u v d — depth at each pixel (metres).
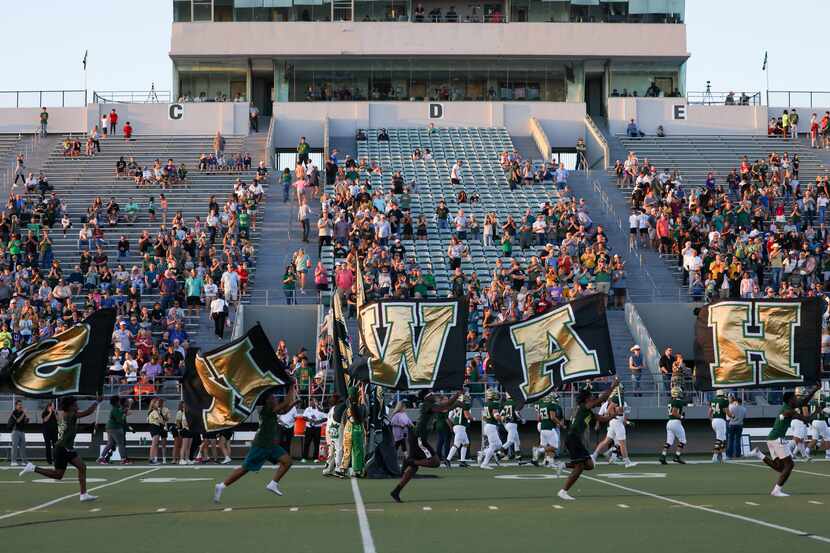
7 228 42.03
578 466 17.75
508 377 20.86
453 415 28.77
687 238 43.16
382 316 22.66
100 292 37.03
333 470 24.22
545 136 54.34
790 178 49.28
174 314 36.16
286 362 33.31
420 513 15.69
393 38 60.03
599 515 15.18
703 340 21.12
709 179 47.66
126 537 12.99
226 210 44.75
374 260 38.69
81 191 48.25
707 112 58.28
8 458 31.55
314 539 12.74
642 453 33.03
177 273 39.22
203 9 60.34
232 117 56.69
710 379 21.02
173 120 56.72
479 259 42.28
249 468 17.44
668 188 47.50
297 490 20.03
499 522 14.45
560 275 39.41
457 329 22.64
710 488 19.80
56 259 41.03
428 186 49.69
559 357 20.78
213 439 29.73
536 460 28.02
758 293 39.38
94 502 17.64
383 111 57.97
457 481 22.38
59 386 19.17
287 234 45.09
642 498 17.81
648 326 39.59
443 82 60.28
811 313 20.66
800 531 13.14
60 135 57.03
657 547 11.81
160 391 32.62
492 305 36.97
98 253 40.22
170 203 47.16
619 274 39.81
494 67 60.47
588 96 62.28
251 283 40.88
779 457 18.08
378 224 42.16
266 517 15.21
